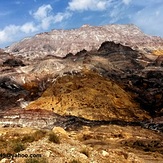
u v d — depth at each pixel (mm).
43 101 120375
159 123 96750
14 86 140250
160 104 124062
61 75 140500
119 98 122375
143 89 138125
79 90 121938
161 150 54781
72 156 16344
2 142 20000
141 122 102000
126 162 20141
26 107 118500
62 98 117688
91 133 72188
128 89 136625
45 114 100062
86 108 111000
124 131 77938
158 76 145500
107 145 54969
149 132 80562
